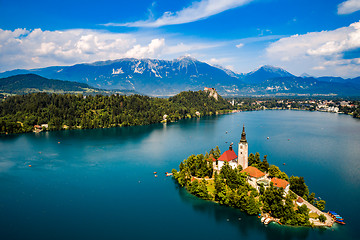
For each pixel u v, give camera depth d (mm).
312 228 125375
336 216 132250
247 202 140250
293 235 120688
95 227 127750
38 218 135375
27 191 167750
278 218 133250
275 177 166250
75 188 173375
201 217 137250
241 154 186125
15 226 127750
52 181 185125
